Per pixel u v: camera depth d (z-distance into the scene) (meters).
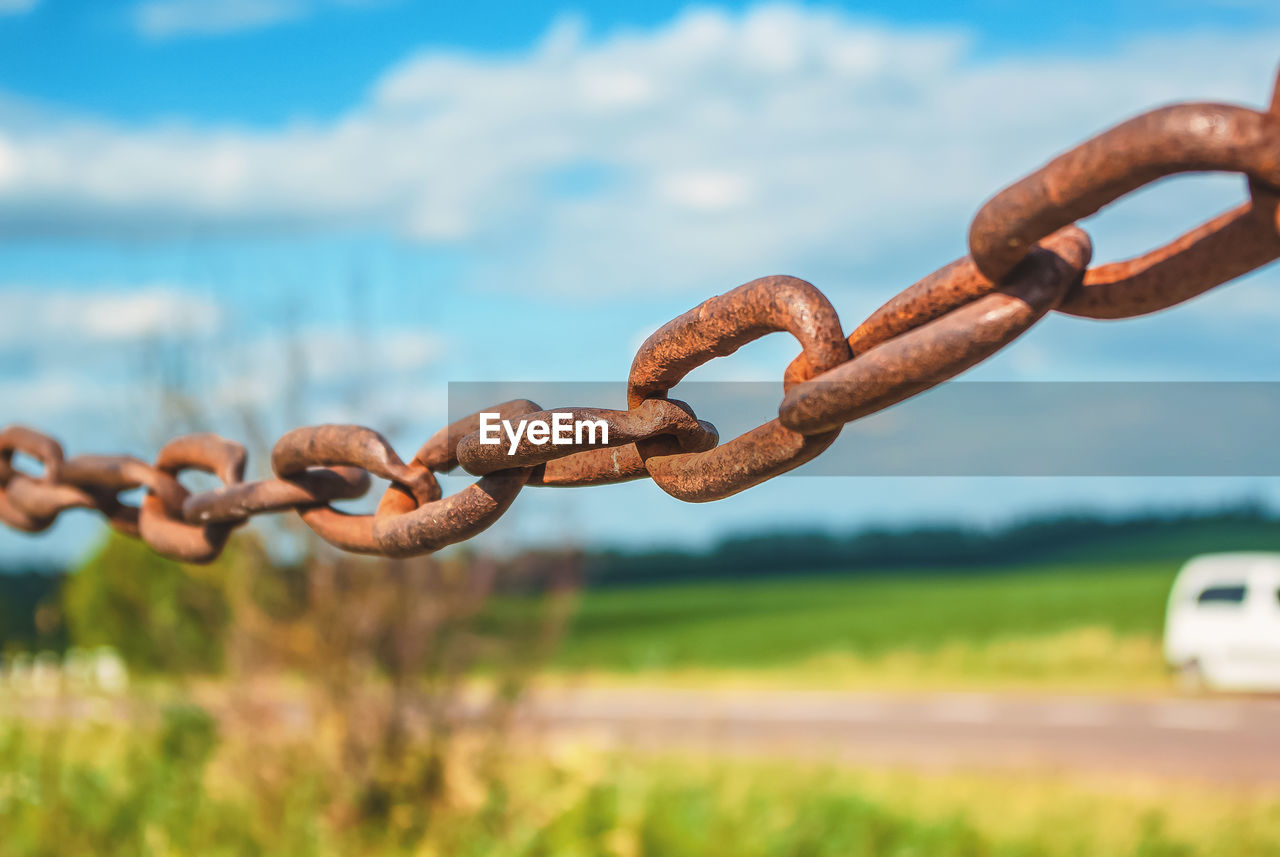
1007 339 0.56
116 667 7.38
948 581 44.22
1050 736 14.54
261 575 6.64
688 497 0.73
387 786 6.33
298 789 6.30
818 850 6.77
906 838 7.14
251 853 5.82
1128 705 17.14
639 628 33.78
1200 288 0.55
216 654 7.13
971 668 21.80
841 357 0.64
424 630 6.53
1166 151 0.48
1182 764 12.20
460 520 0.81
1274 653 17.14
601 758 6.94
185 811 6.06
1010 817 8.12
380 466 0.87
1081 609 31.55
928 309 0.60
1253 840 7.59
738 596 42.97
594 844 6.02
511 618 6.74
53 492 1.32
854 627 30.83
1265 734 14.41
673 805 7.09
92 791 6.00
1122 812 8.40
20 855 5.46
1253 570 17.88
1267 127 0.46
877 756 12.05
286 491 0.96
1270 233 0.51
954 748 13.34
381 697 6.48
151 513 1.22
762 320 0.66
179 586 7.16
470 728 6.60
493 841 6.07
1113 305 0.57
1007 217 0.53
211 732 6.58
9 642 7.44
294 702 6.70
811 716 16.67
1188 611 18.12
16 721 6.46
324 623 6.46
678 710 17.31
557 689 7.03
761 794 7.80
